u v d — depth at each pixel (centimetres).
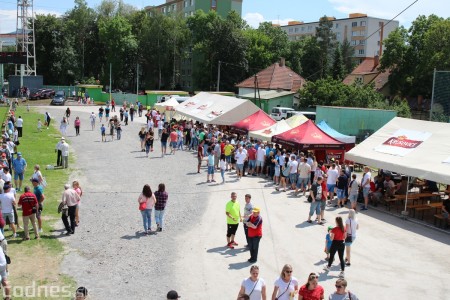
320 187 1694
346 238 1314
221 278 1204
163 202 1547
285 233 1594
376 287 1198
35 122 4522
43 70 8725
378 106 4844
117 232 1528
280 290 892
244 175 2567
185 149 3406
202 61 8588
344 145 2455
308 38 9800
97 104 7025
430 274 1295
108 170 2534
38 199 1448
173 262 1298
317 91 5241
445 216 1722
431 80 5862
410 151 1930
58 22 8844
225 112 3391
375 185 2106
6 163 1952
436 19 6341
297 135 2481
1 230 1193
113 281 1157
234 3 11025
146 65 9075
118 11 10156
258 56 8625
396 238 1603
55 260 1263
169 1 11688
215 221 1700
